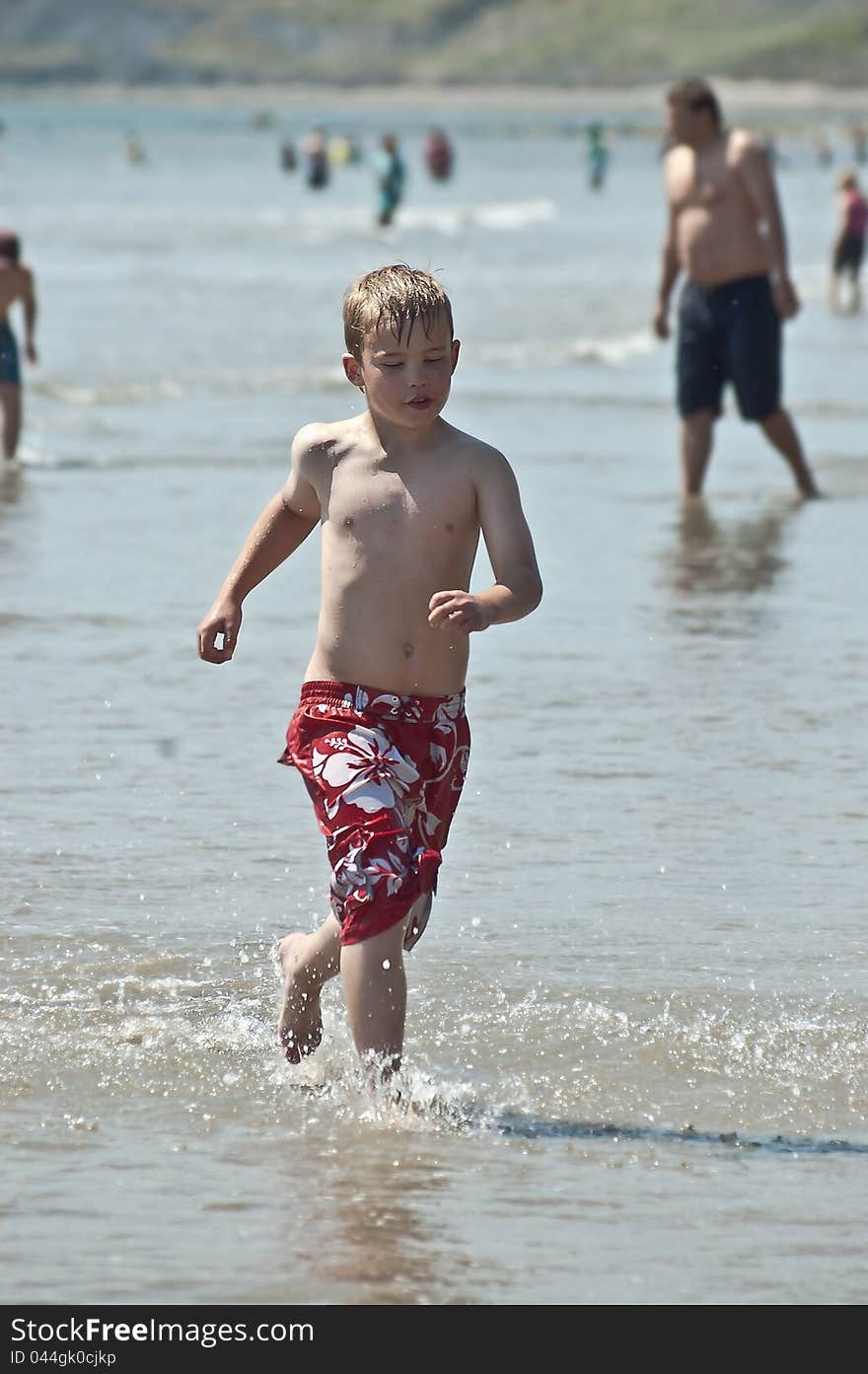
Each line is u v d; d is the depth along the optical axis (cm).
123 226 11731
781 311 3981
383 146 13088
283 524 1448
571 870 1858
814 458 4700
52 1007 1511
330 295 8200
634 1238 1152
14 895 1762
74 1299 1062
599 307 8150
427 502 1380
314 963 1411
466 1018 1505
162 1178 1219
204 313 7400
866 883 1836
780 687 2573
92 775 2136
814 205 17188
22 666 2592
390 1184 1220
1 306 4412
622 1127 1326
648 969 1616
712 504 4022
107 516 3725
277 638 2808
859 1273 1114
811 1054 1454
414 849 1398
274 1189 1208
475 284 8956
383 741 1369
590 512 3878
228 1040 1466
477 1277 1098
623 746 2288
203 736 2303
